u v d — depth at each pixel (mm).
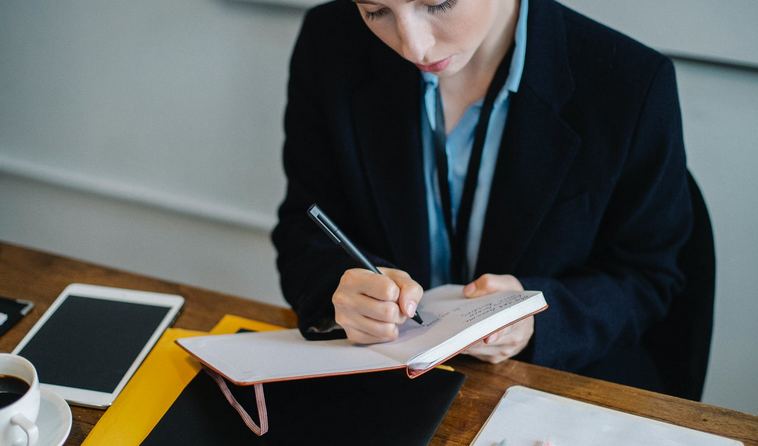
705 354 856
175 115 1510
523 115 810
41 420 565
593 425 583
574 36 818
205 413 603
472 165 853
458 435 588
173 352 690
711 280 863
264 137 1453
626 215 859
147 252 1753
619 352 924
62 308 764
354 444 566
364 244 960
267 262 1631
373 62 875
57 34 1509
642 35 1074
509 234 846
